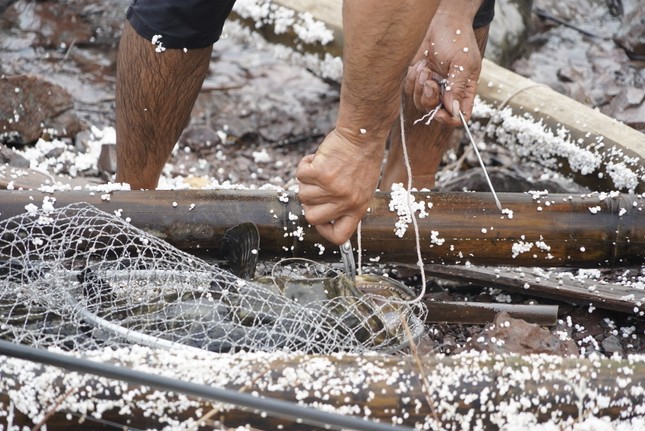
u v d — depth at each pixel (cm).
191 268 354
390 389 290
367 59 288
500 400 292
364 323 338
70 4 709
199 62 424
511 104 524
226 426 288
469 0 396
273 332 324
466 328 392
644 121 623
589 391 293
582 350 376
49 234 371
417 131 452
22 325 324
